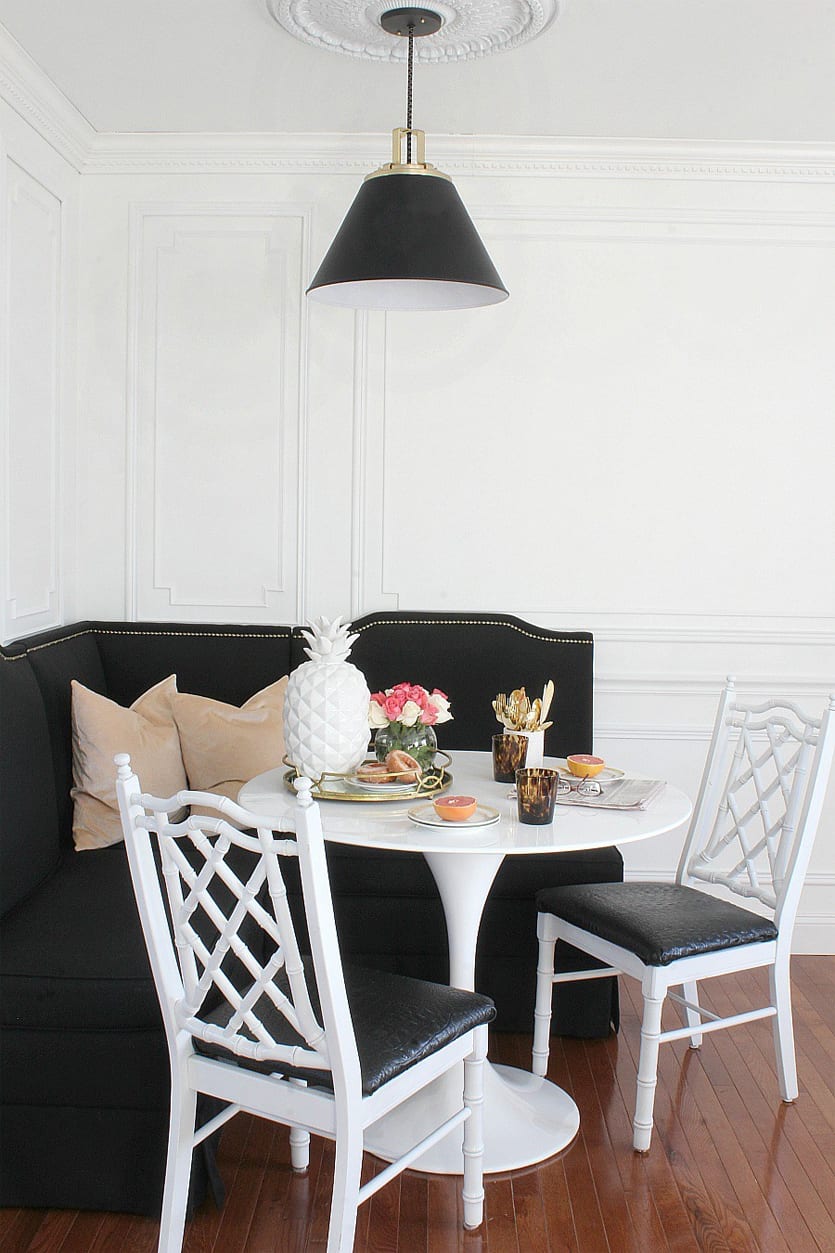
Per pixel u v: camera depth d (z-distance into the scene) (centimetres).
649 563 383
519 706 270
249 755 333
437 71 309
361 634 371
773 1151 256
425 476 380
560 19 278
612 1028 321
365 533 381
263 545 382
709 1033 319
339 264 250
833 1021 329
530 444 380
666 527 382
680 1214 232
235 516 381
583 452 380
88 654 354
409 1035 203
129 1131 229
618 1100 278
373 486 380
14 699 280
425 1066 205
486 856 253
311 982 225
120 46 298
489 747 366
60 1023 227
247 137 364
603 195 374
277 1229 226
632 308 378
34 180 331
